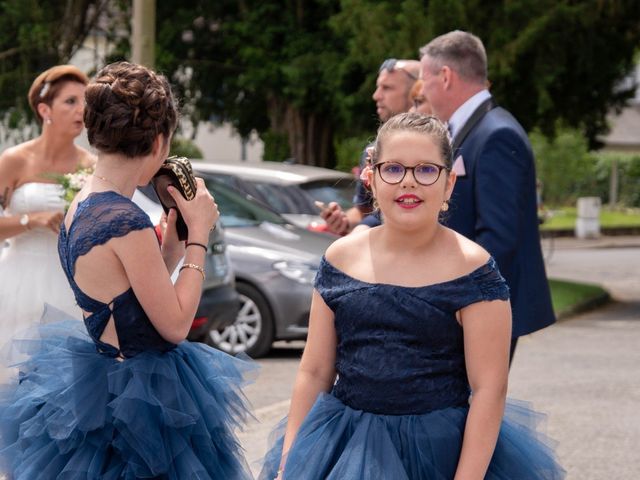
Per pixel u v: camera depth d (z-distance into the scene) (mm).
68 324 4254
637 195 50188
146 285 3811
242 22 23641
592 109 20703
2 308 5977
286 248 11680
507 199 5375
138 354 3887
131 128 3854
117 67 3934
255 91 24609
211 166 13742
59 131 6148
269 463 3887
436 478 3537
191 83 25531
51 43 24219
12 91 24172
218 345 11438
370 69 19734
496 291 3582
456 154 5531
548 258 26734
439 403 3582
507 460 3703
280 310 11430
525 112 19688
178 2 24891
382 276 3627
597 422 8219
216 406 4016
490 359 3561
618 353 12016
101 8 25016
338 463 3547
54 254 5992
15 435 4098
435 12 18016
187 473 3865
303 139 24609
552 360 11430
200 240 4059
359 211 7570
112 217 3801
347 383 3652
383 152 3635
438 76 5656
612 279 22625
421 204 3588
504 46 17922
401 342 3568
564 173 45500
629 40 19672
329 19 21469
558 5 17797
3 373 4449
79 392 3852
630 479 6684
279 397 9211
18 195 6121
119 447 3836
